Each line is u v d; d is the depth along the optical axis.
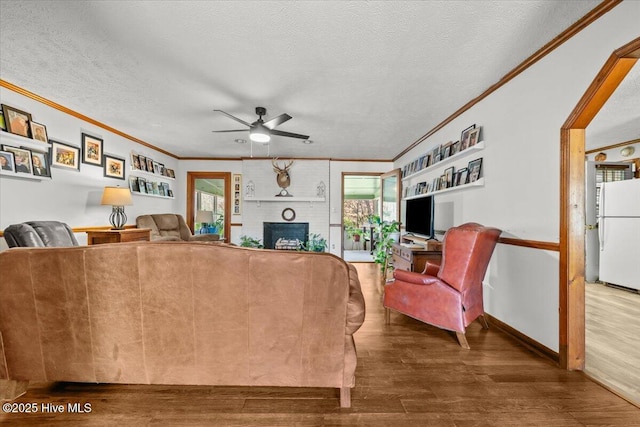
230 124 3.91
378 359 1.99
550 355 2.00
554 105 1.99
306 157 6.16
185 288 1.36
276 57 2.22
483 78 2.53
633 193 3.75
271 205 6.22
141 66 2.38
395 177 5.40
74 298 1.39
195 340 1.39
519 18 1.75
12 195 2.78
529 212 2.22
